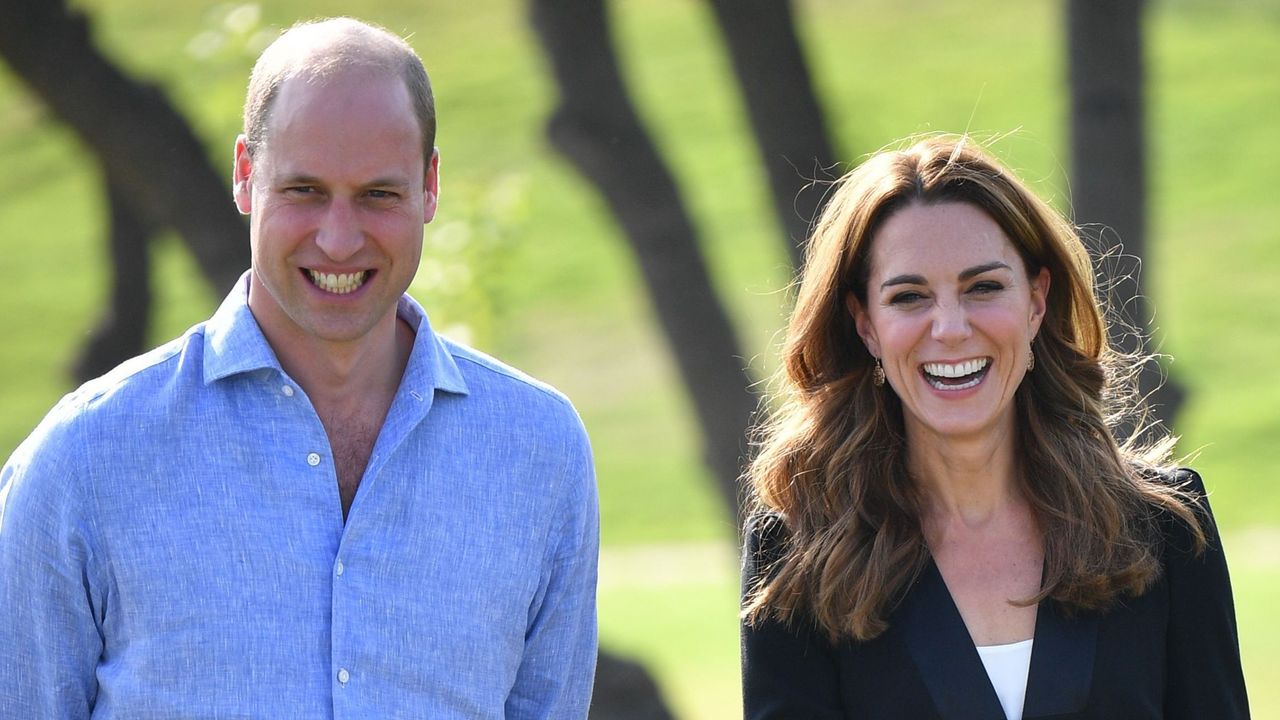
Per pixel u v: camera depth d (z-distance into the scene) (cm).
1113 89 2398
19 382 8525
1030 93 11188
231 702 1056
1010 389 1202
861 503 1228
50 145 11056
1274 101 11144
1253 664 4834
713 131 11169
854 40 12512
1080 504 1203
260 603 1067
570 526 1173
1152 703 1181
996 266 1188
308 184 1060
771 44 2464
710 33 2606
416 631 1092
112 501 1070
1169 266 9319
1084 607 1180
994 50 12069
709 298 2644
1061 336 1258
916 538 1216
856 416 1259
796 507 1259
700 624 5900
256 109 1083
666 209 2592
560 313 9131
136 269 2928
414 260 1091
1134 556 1182
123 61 2244
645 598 6266
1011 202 1198
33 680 1084
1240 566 6075
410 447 1122
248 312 1112
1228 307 8812
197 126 2309
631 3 13350
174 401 1091
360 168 1057
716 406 2669
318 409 1120
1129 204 2406
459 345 1176
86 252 9900
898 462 1252
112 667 1078
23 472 1083
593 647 1216
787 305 1585
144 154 2223
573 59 2530
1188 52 12019
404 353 1161
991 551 1227
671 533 7038
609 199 2591
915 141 1297
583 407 8162
